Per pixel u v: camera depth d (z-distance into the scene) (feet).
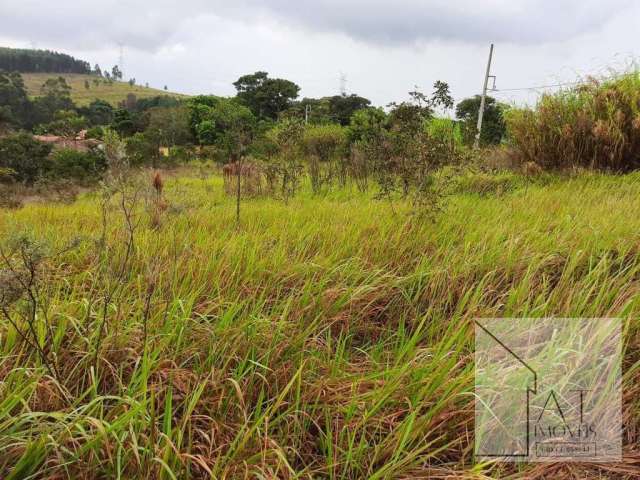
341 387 8.36
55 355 8.10
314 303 11.21
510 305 10.80
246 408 7.66
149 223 18.16
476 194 26.12
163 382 8.23
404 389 8.09
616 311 10.13
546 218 18.31
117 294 11.02
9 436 6.26
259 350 9.31
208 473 6.54
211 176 71.05
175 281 11.56
